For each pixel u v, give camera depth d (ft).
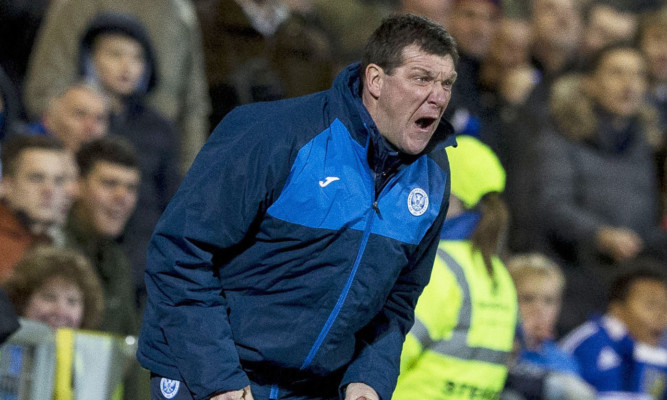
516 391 67.56
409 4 88.79
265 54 76.48
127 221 67.97
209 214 35.37
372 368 39.19
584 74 89.10
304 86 76.95
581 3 111.04
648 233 85.97
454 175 51.96
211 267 36.09
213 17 76.84
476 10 85.51
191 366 35.29
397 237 37.35
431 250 39.91
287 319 37.09
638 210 85.71
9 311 45.27
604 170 85.15
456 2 87.35
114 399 49.83
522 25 91.81
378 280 37.37
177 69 75.56
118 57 71.41
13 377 46.65
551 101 87.25
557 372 69.05
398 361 40.06
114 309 63.26
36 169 61.52
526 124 85.97
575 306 82.74
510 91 89.51
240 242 36.86
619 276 79.30
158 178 71.56
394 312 40.65
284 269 36.70
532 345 71.41
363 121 36.19
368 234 36.76
